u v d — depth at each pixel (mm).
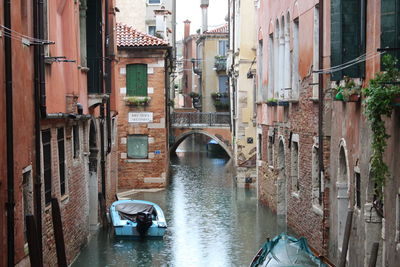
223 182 33750
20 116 10852
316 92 15914
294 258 12320
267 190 24047
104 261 16531
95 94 18000
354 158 13016
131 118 30922
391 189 10789
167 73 34281
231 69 36719
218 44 54438
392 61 10070
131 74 30859
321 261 12227
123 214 20406
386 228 11148
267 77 23453
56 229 12422
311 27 16203
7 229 10281
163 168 30969
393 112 10602
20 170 10852
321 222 15555
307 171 17109
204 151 56719
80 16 17453
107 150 21266
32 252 10547
